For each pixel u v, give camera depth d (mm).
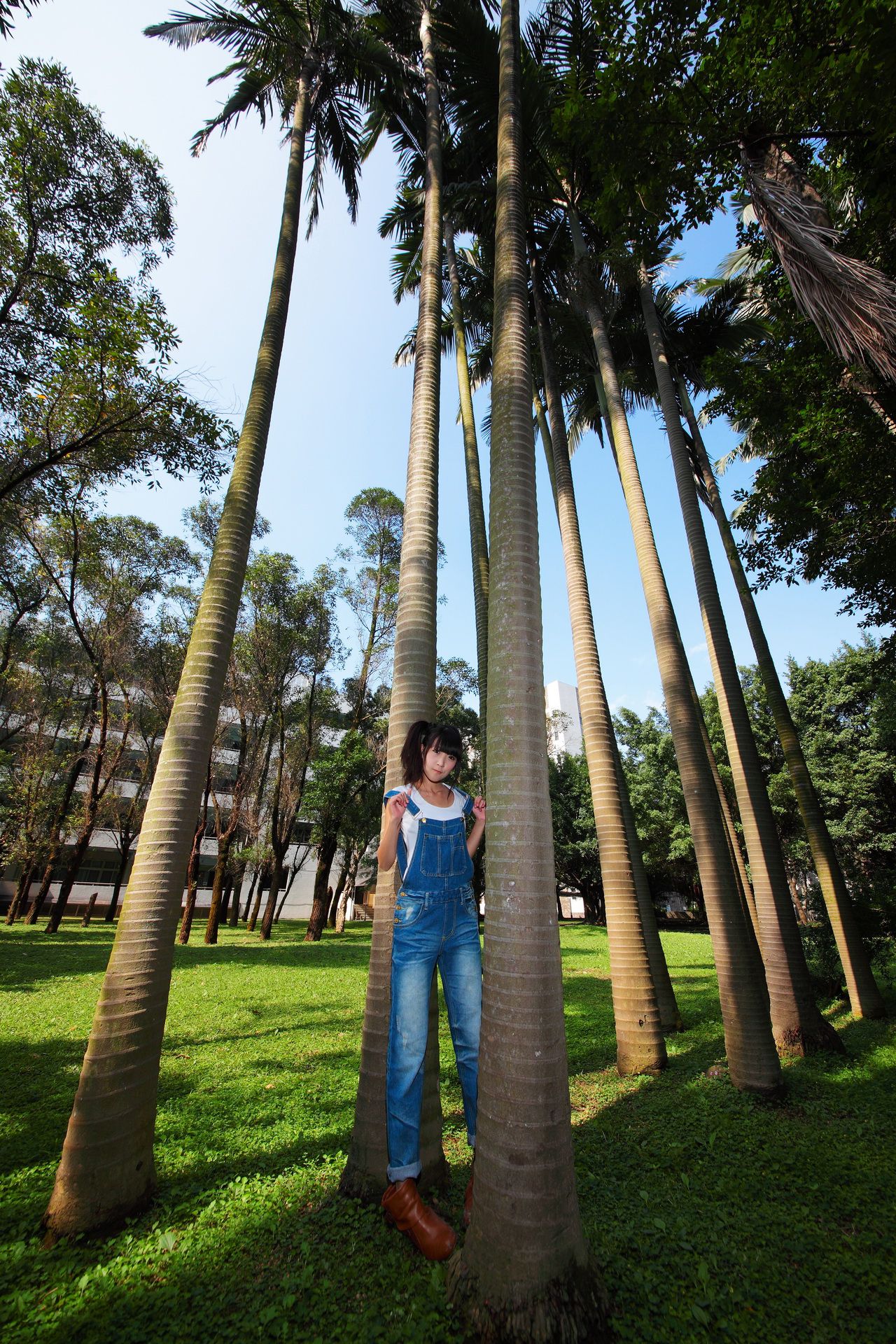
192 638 4680
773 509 8711
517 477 3434
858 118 5203
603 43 5859
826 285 4355
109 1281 2885
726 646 8312
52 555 17672
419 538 4797
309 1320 2549
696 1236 3293
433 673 4508
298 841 32844
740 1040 6074
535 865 2746
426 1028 3064
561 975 2707
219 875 22219
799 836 25234
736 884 6684
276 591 22641
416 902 3096
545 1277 2314
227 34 7793
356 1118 3768
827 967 11516
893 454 6703
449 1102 5773
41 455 8477
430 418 5258
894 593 8750
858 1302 2760
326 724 25641
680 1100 5738
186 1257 3078
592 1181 3973
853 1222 3529
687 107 5719
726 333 11820
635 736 35812
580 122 6305
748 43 5117
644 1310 2592
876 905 11219
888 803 23438
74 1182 3396
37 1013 9180
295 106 8195
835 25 4625
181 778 4281
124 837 29203
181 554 22359
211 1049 7711
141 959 3859
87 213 8570
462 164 9844
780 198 4797
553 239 10711
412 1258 2943
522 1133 2455
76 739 26484
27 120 7828
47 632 23672
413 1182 3020
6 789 23047
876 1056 7250
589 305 9711
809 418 7109
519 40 4992
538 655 3135
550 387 10023
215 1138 4703
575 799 39125
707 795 7020
